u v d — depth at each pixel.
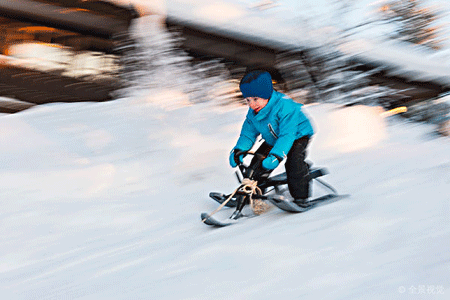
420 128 8.20
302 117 3.41
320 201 3.56
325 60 9.23
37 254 3.34
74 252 3.31
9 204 4.40
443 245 2.09
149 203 4.39
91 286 2.39
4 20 8.61
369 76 9.34
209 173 5.25
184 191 4.71
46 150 5.90
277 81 9.55
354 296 1.70
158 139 6.28
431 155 5.45
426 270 1.83
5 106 8.62
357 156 5.72
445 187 3.36
